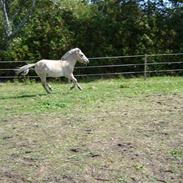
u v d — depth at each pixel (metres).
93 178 7.36
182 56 24.19
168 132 9.66
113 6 25.48
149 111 11.94
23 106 13.55
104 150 8.56
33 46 24.59
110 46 24.23
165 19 24.86
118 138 9.31
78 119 11.26
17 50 24.39
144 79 20.78
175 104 12.83
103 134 9.66
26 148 8.93
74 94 15.46
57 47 24.42
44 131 10.18
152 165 7.83
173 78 20.80
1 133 10.23
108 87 17.44
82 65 23.98
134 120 10.88
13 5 26.98
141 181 7.24
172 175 7.46
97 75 23.64
